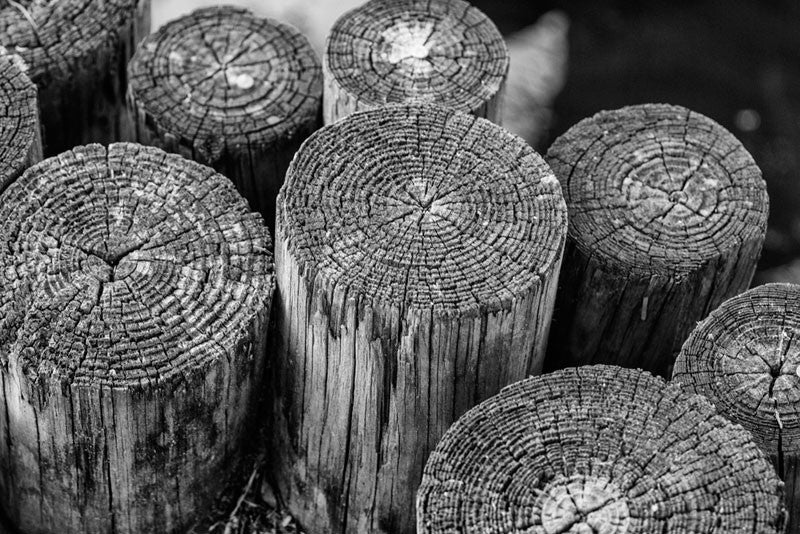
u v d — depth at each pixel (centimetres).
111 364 372
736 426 345
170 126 448
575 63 767
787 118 754
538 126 746
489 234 380
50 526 419
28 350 372
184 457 398
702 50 771
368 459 404
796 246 721
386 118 400
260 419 443
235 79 459
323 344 386
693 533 329
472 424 351
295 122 451
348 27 454
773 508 331
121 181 404
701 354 383
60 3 474
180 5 739
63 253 389
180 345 377
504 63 447
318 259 374
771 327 386
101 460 389
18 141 418
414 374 379
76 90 473
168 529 418
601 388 355
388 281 370
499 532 334
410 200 386
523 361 393
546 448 345
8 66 435
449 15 458
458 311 365
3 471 416
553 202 386
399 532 421
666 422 347
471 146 396
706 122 443
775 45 773
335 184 388
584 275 423
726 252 417
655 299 421
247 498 438
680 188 429
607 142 438
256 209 466
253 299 387
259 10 738
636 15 780
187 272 389
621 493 336
